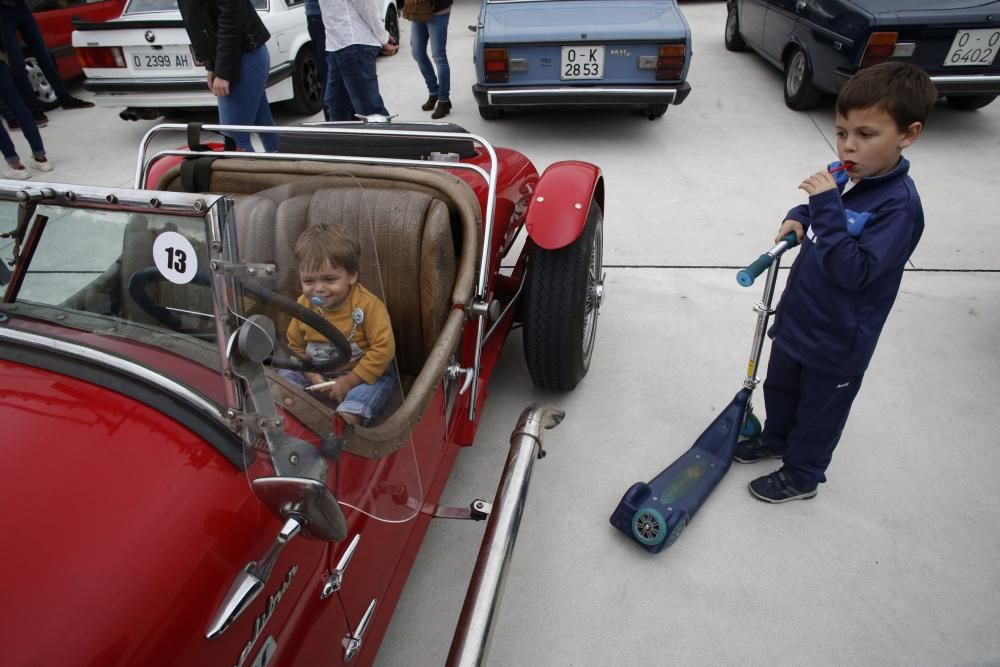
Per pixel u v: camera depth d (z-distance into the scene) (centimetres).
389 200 179
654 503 219
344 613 144
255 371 107
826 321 193
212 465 107
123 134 613
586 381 300
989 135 534
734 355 314
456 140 215
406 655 195
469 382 212
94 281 124
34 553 91
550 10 522
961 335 320
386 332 148
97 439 105
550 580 214
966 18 461
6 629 84
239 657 108
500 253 253
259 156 198
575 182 247
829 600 206
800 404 215
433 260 180
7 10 604
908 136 164
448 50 805
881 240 170
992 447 259
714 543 225
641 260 389
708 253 393
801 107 583
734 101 620
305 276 135
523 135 570
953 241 393
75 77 786
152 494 101
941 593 207
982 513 233
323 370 134
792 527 230
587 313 282
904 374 297
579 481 249
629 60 491
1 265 130
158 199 104
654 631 199
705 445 246
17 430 105
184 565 97
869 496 240
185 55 530
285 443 113
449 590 213
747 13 680
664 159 514
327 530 106
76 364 116
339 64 473
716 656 192
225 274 103
